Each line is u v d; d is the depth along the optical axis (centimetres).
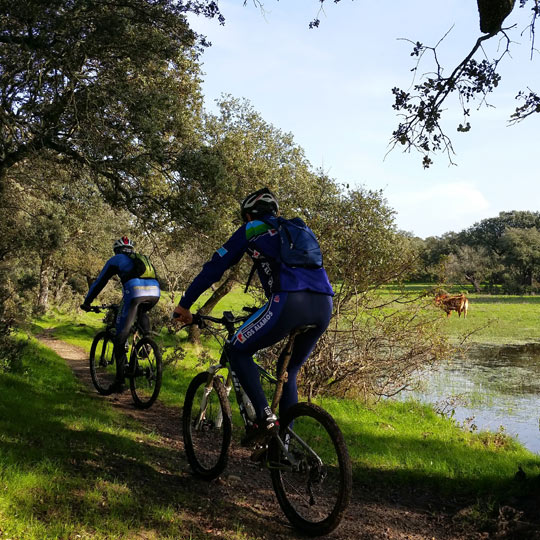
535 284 8638
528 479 411
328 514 322
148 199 1245
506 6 475
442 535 359
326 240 1059
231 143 1705
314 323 333
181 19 1076
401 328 1100
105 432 482
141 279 689
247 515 346
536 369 1923
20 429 434
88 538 272
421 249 1120
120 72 1117
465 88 544
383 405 1096
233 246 347
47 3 936
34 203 1673
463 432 897
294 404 354
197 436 417
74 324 2962
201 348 1741
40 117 1091
